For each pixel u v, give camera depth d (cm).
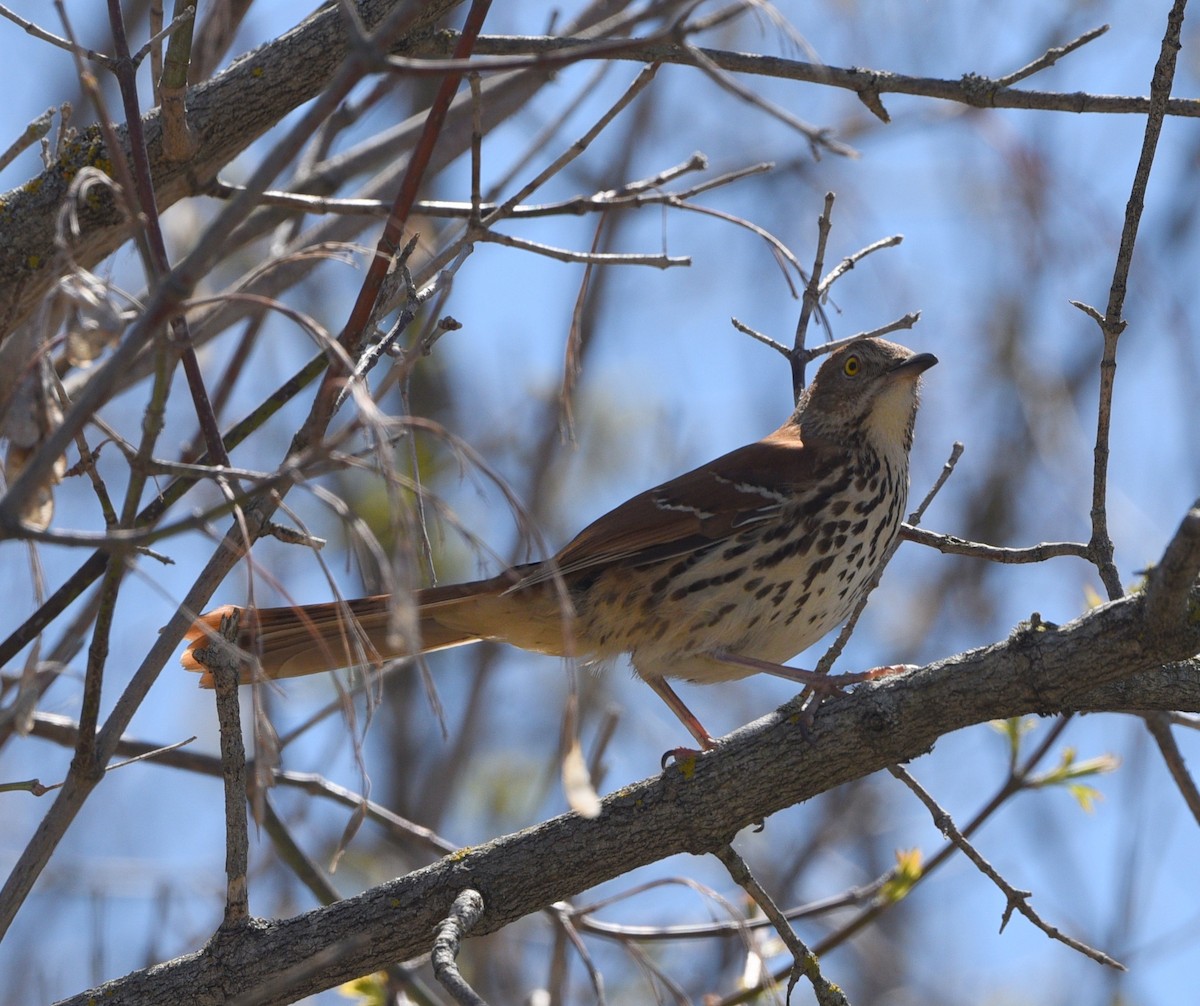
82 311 659
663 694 959
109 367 458
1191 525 587
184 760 960
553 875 716
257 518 624
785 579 938
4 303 707
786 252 800
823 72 775
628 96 711
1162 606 620
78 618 851
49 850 602
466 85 1232
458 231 1132
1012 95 776
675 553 935
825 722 714
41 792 622
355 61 471
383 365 1283
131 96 611
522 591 932
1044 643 671
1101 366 708
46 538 453
